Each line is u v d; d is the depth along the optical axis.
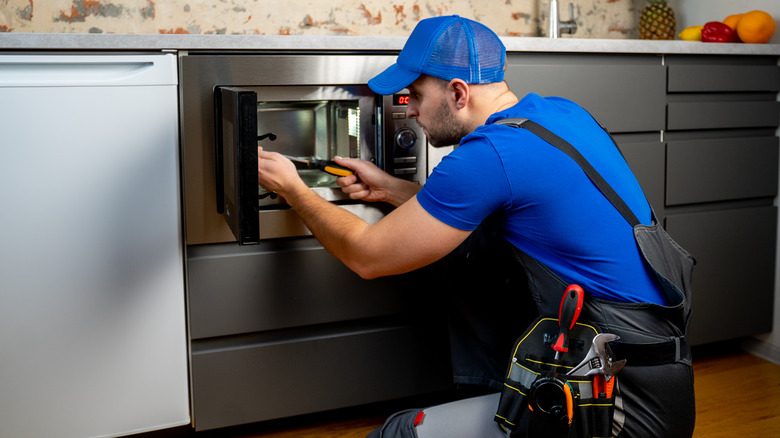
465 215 1.05
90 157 1.47
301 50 1.61
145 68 1.48
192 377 1.62
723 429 1.80
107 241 1.51
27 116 1.42
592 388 1.01
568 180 1.05
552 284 1.08
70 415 1.55
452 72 1.19
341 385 1.74
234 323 1.62
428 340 1.81
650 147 2.01
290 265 1.65
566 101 1.26
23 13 1.94
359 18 2.26
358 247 1.16
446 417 1.13
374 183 1.59
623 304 1.05
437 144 1.29
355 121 1.70
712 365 2.24
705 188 2.11
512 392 1.05
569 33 2.41
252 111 1.13
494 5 2.41
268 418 1.69
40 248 1.47
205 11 2.09
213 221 1.56
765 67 2.16
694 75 2.04
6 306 1.47
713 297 2.17
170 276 1.57
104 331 1.54
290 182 1.34
